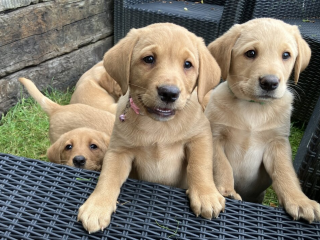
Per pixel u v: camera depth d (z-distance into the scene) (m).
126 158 0.35
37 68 0.70
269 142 0.39
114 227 0.26
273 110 0.38
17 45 0.64
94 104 0.72
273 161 0.38
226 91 0.40
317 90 0.60
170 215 0.27
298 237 0.26
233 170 0.40
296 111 0.64
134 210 0.27
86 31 0.78
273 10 0.63
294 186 0.32
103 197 0.28
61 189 0.28
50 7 0.68
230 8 0.60
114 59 0.34
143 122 0.34
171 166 0.36
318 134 0.32
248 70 0.36
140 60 0.33
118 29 0.78
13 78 0.66
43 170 0.30
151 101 0.31
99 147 0.49
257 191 0.43
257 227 0.26
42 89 0.72
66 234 0.25
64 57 0.75
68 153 0.48
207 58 0.35
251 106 0.38
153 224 0.26
